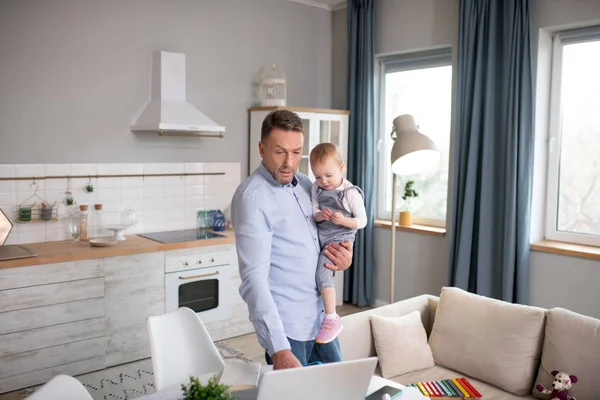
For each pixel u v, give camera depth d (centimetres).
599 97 400
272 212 199
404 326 305
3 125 388
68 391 191
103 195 434
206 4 481
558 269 402
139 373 380
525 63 400
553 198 427
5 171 390
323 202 230
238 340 447
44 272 355
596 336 257
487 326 291
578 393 256
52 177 410
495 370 281
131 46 440
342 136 528
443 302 317
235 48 503
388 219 548
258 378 184
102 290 381
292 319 204
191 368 236
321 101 571
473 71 438
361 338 300
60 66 408
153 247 400
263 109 500
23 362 351
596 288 383
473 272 445
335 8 567
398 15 504
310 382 144
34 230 404
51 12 402
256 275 187
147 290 402
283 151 190
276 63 533
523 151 405
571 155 418
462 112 446
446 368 306
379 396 186
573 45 411
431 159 368
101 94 428
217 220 480
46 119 405
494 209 427
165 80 449
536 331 278
